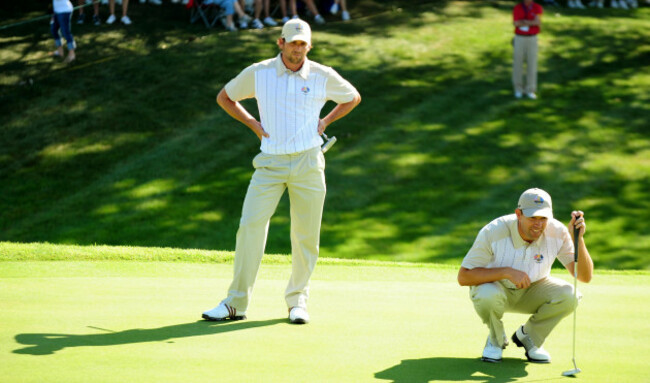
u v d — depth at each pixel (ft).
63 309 34.09
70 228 74.38
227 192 82.07
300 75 33.83
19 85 98.58
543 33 130.52
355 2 138.92
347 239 75.10
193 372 25.30
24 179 82.38
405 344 30.07
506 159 90.94
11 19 118.52
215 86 101.30
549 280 29.60
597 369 27.45
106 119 93.45
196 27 117.50
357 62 111.34
